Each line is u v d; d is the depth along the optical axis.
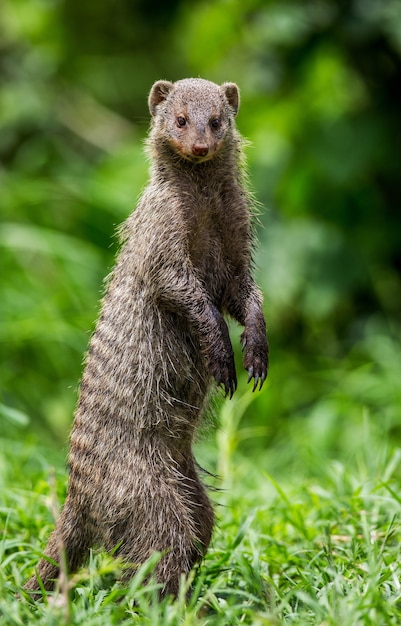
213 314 7.88
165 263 7.92
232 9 14.26
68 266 13.66
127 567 7.61
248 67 15.62
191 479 8.21
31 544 8.16
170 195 8.07
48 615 6.16
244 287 8.34
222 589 7.16
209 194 8.23
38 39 16.91
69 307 13.47
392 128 13.96
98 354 8.11
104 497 7.80
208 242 8.30
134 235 8.16
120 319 8.06
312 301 13.94
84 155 17.33
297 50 13.84
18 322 12.82
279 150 14.30
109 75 18.08
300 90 14.18
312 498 9.07
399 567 7.29
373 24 13.32
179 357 8.17
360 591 6.85
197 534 8.13
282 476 10.99
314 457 10.45
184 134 8.08
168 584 7.55
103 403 7.96
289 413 13.27
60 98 17.31
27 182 15.12
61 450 11.37
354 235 14.31
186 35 16.77
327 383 13.59
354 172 13.80
